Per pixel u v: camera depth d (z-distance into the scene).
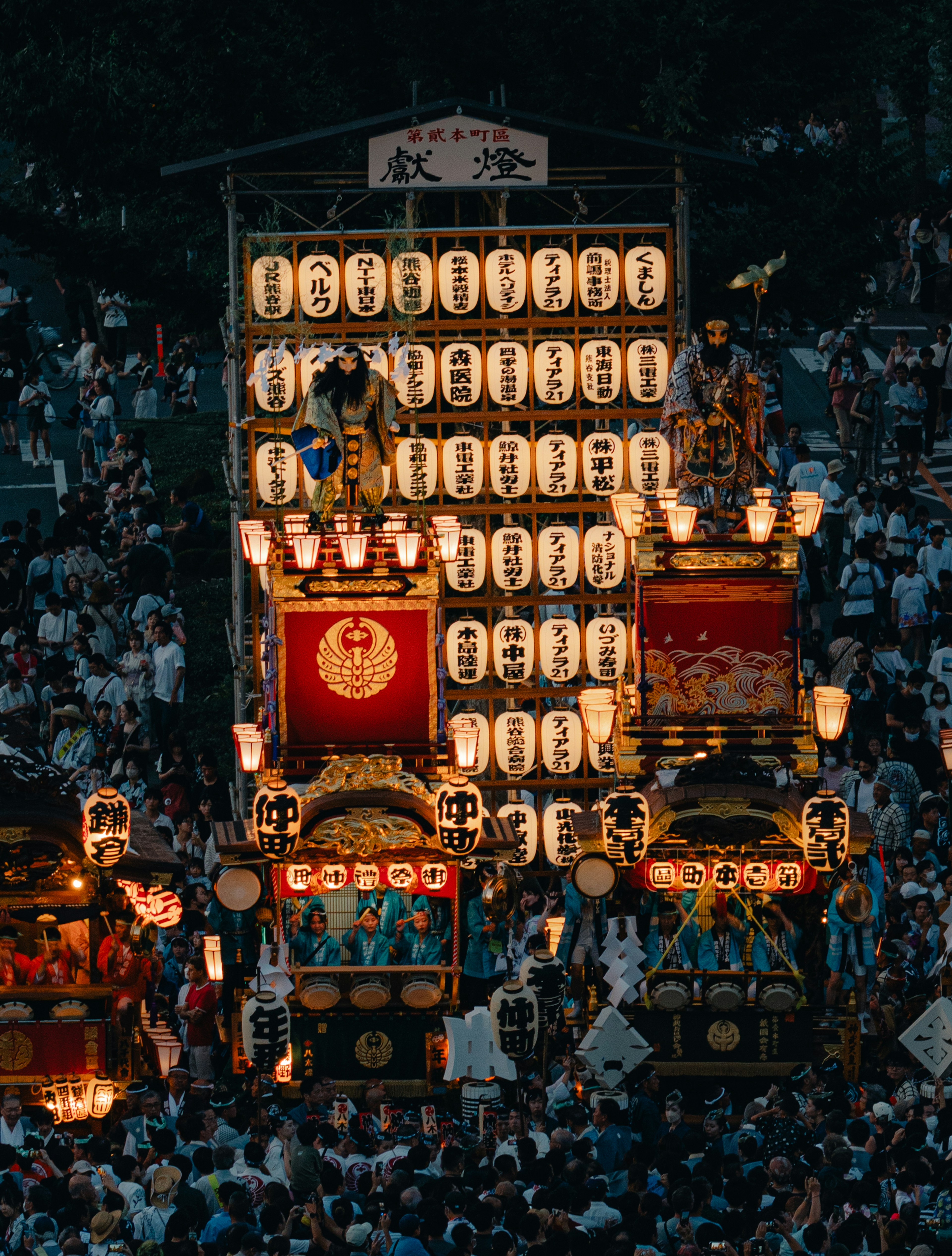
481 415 55.22
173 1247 29.58
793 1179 32.75
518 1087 42.94
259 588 55.06
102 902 42.84
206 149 63.03
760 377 58.12
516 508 55.22
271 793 42.81
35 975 43.50
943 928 45.00
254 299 55.12
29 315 93.31
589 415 55.44
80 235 65.56
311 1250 31.17
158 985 45.44
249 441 55.75
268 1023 41.25
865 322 93.06
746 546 46.12
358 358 48.06
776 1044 44.47
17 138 64.56
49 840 41.75
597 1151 36.72
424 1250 29.69
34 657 59.66
